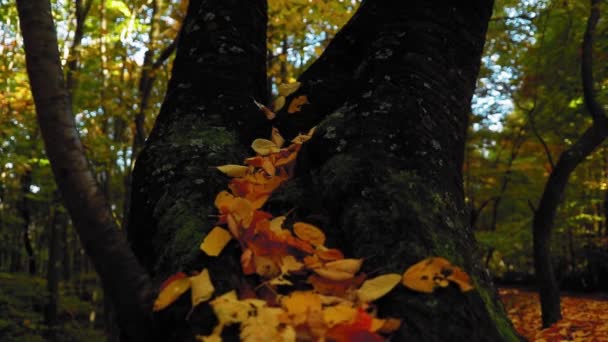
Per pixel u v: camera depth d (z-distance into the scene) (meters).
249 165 1.06
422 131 1.01
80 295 9.48
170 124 1.18
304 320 0.71
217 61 1.28
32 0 0.82
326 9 3.87
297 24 4.16
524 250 9.04
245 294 0.78
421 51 1.14
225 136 1.14
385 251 0.83
